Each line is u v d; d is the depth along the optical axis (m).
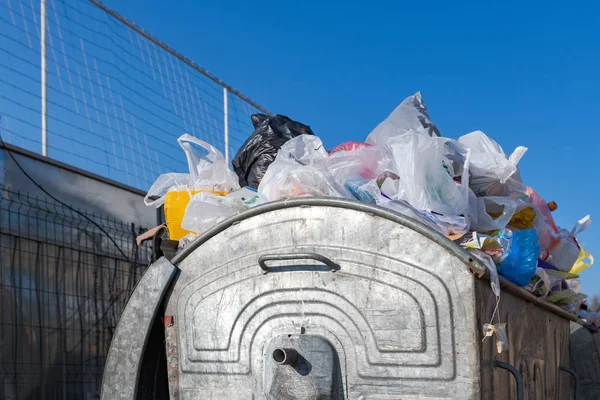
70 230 5.23
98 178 5.62
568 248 3.75
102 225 5.58
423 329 2.31
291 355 2.41
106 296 5.48
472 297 2.25
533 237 2.78
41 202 5.05
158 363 2.93
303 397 2.43
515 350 2.66
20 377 4.61
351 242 2.48
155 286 2.87
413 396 2.31
